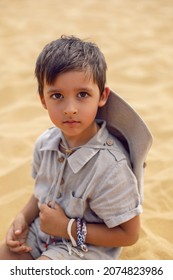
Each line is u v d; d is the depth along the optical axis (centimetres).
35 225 186
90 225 167
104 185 159
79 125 155
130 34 526
